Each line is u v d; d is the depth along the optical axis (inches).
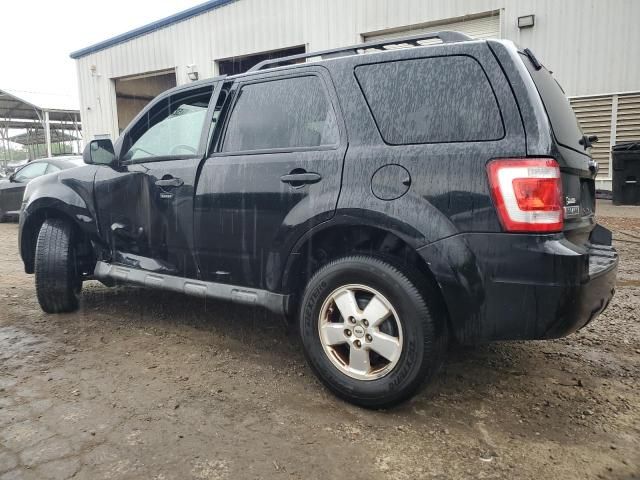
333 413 102.7
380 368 103.0
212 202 126.2
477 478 82.0
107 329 152.5
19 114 1165.7
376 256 102.0
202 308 172.7
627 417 100.9
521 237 88.4
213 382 117.0
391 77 105.7
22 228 167.8
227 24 561.6
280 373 122.0
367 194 101.5
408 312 96.7
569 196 97.3
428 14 453.4
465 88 97.0
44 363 127.6
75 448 90.4
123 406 105.6
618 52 401.1
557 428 97.0
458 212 93.0
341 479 81.9
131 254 149.4
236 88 129.9
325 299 107.1
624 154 392.5
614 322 155.4
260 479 81.8
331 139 110.5
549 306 87.1
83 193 156.3
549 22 416.8
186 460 86.8
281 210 113.9
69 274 159.8
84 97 705.0
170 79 737.6
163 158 140.4
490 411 103.4
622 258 234.1
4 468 84.6
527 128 90.4
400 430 96.2
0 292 196.9
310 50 514.3
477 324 93.2
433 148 96.9
